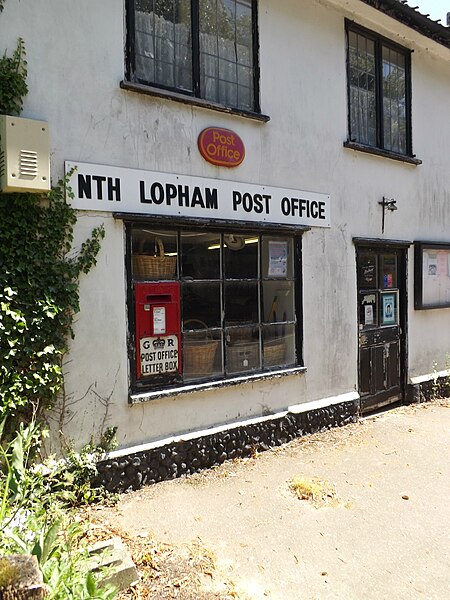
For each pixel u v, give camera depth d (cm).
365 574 315
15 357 364
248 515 385
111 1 416
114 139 417
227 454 489
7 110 362
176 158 455
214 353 493
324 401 589
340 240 608
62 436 391
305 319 569
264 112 527
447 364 776
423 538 358
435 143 750
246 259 519
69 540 277
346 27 612
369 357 654
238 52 516
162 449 442
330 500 412
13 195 366
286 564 323
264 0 528
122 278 423
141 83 441
